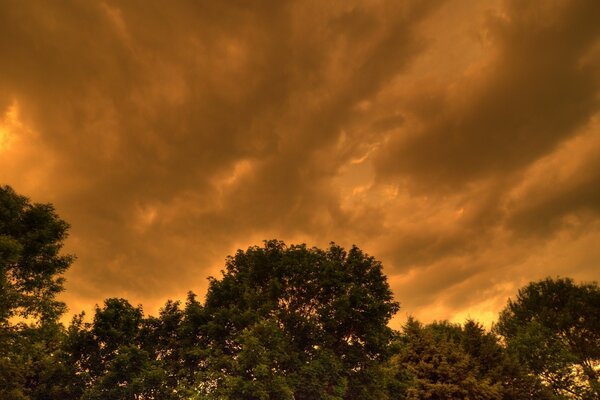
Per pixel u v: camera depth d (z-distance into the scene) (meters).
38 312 23.17
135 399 26.03
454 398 26.39
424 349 28.47
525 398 32.31
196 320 28.56
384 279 30.83
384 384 28.31
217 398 23.28
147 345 30.48
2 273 20.80
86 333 27.06
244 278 30.50
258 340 24.00
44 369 26.38
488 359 32.91
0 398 22.70
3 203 22.94
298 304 30.11
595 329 39.75
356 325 28.56
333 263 30.36
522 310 45.31
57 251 24.31
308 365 25.62
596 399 36.62
